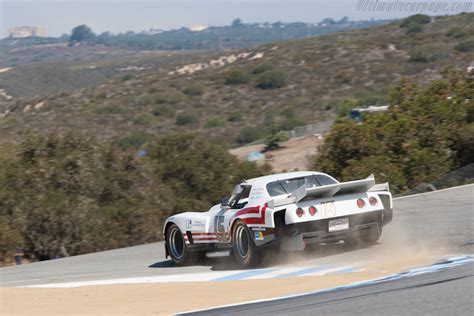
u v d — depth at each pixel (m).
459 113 75.69
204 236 34.47
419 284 22.52
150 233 69.25
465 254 28.33
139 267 37.94
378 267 27.44
